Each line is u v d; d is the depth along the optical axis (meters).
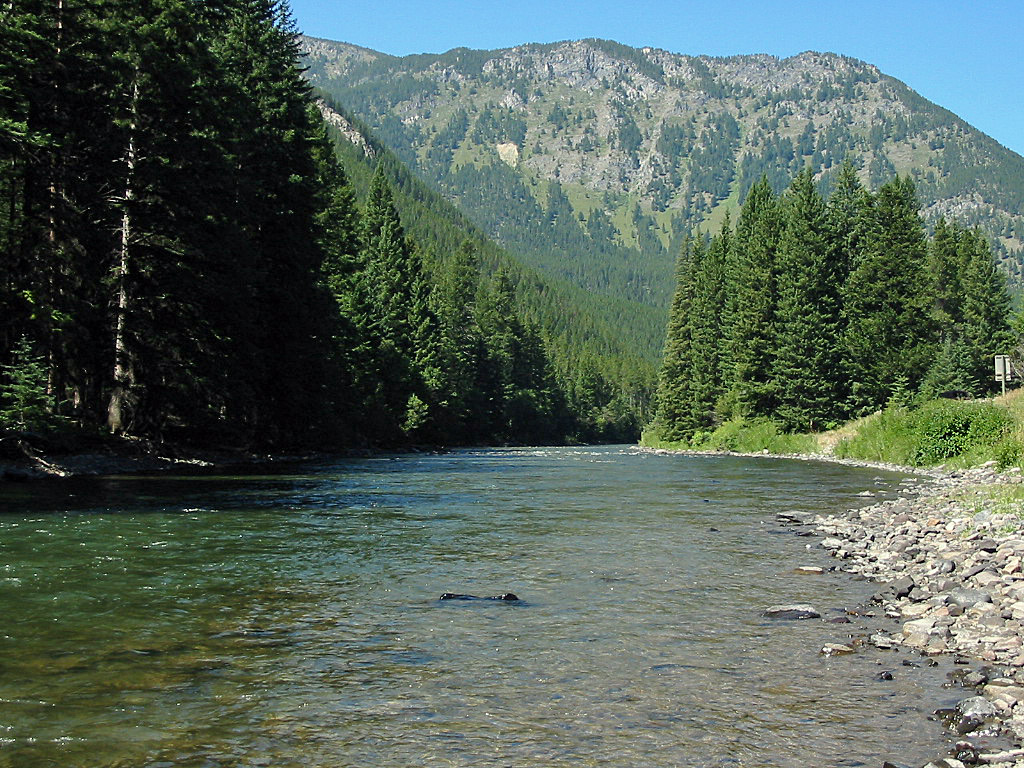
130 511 16.92
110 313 30.22
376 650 7.61
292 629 8.29
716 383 72.75
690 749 5.48
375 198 85.50
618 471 35.53
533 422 117.19
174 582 10.31
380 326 73.94
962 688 6.67
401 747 5.46
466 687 6.64
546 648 7.74
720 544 13.91
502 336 113.25
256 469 32.03
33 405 24.56
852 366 57.44
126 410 32.34
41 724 5.71
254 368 37.84
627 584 10.62
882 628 8.55
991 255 75.44
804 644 7.94
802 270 59.16
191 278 31.81
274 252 40.41
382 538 14.27
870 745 5.55
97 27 29.14
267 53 41.56
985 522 14.91
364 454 53.59
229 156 35.41
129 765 5.10
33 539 13.08
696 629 8.47
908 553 12.66
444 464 41.97
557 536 14.77
